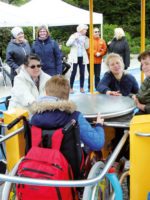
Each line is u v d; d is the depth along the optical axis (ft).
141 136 6.58
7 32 52.85
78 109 8.46
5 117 8.50
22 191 5.83
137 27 98.63
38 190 5.68
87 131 6.40
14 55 19.81
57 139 5.86
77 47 24.64
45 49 17.89
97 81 25.84
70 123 5.86
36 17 34.65
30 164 5.78
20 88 10.38
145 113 9.73
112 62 11.18
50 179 5.38
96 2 98.22
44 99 6.45
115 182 6.68
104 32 77.77
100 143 6.65
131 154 6.77
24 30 59.77
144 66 9.59
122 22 99.60
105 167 5.79
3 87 29.19
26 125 6.53
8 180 5.05
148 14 93.91
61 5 38.93
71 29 89.76
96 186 6.59
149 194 6.72
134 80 11.53
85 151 7.68
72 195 6.04
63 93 6.62
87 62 25.17
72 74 25.22
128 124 7.22
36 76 10.85
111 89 11.76
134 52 75.87
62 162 5.77
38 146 6.00
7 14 31.60
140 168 6.79
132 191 6.98
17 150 8.16
